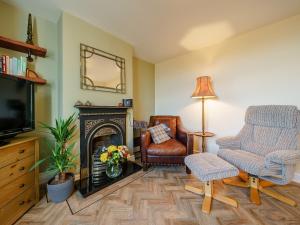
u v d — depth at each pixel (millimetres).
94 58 2166
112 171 1979
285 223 1243
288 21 1992
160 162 2256
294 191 1700
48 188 1497
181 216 1327
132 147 2711
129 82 2707
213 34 2402
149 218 1305
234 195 1640
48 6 1748
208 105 2854
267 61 2170
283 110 1773
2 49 1678
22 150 1339
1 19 1666
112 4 1718
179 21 2057
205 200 1496
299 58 1922
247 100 2373
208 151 2875
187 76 3178
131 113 2701
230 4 1726
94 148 2291
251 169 1419
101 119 2182
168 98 3543
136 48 2912
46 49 1898
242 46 2410
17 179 1284
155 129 2582
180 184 1889
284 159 1299
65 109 1865
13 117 1370
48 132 1980
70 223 1244
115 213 1364
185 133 2441
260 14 1912
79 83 2006
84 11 1845
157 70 3756
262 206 1454
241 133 2102
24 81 1493
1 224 1142
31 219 1286
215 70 2742
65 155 1585
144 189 1770
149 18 1984
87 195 1606
